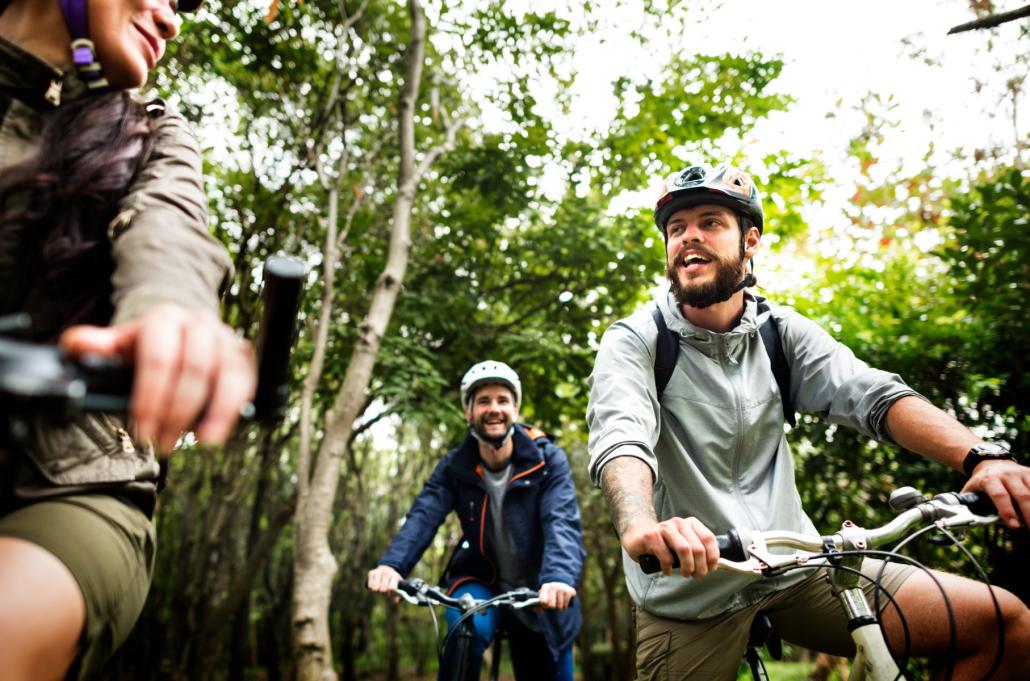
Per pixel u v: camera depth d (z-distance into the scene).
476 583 3.39
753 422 2.11
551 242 9.48
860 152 6.77
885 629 1.77
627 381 2.00
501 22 8.35
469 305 9.10
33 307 0.86
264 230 9.99
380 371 8.63
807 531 2.18
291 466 16.70
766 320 2.21
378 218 10.33
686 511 2.13
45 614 0.74
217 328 0.54
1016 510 1.47
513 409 3.45
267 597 16.84
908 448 1.80
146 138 0.96
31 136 0.95
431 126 9.66
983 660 1.66
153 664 12.39
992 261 4.63
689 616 2.11
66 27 1.03
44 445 0.86
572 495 3.36
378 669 20.06
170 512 15.23
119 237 0.82
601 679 16.52
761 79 8.41
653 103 8.70
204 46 8.55
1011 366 4.71
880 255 6.82
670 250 2.17
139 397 0.48
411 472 18.23
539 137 8.80
